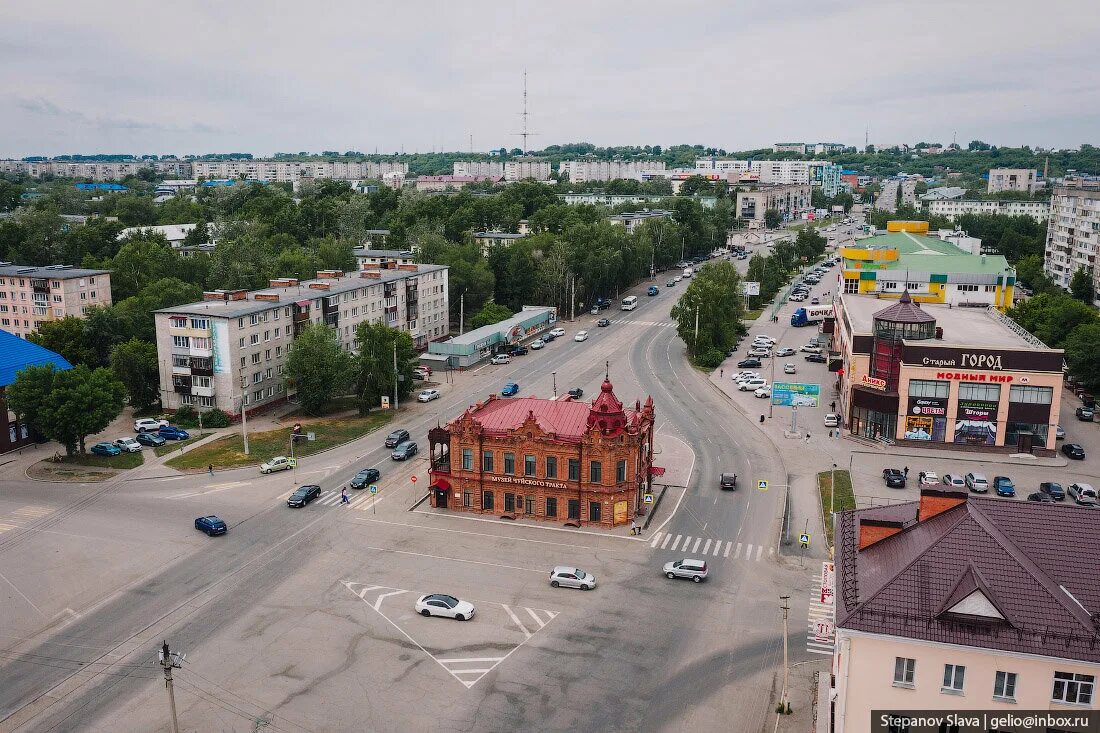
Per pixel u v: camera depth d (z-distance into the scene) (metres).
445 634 62.66
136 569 73.81
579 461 82.75
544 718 52.59
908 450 105.88
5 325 166.12
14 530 82.38
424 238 198.88
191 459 103.12
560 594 68.81
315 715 53.16
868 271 163.00
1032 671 37.97
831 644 61.06
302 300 132.00
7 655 60.62
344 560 75.50
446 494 87.94
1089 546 42.16
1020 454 102.94
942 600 40.03
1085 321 141.00
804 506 87.69
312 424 118.00
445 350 150.75
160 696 55.41
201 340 119.00
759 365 151.38
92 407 103.81
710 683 56.16
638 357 158.88
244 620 64.94
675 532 81.50
